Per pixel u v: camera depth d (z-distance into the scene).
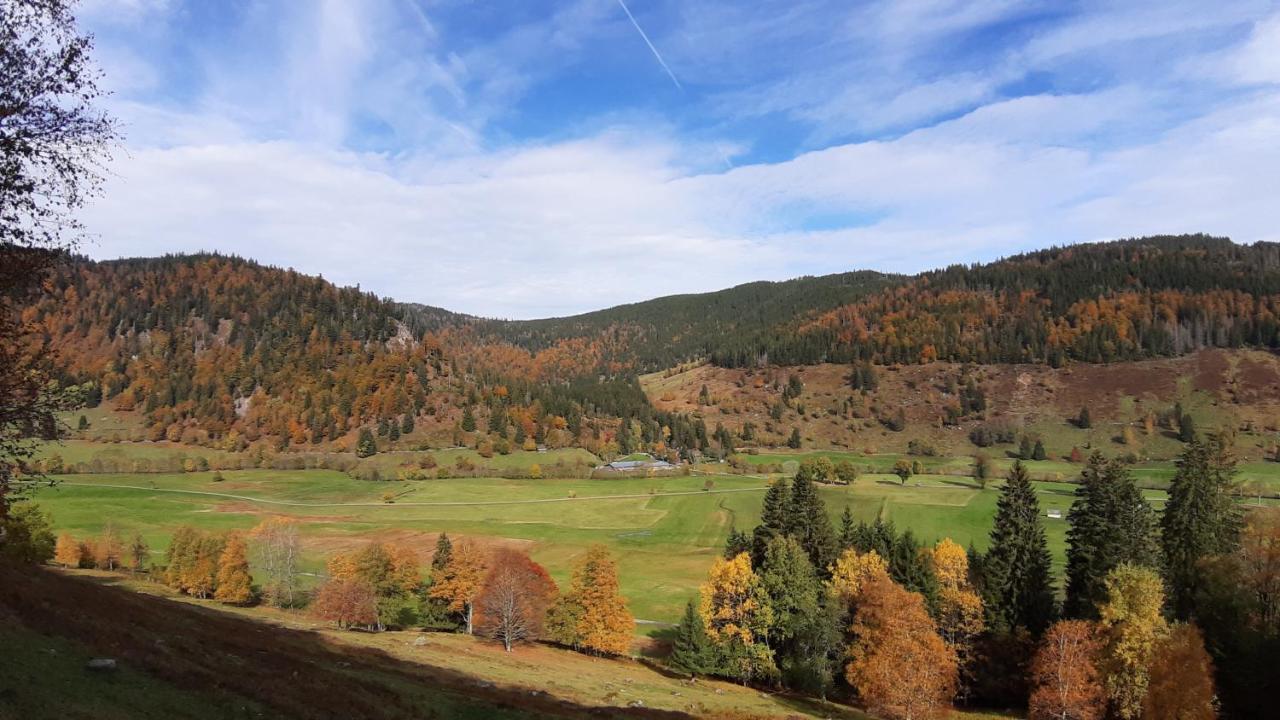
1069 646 55.72
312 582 106.50
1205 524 65.25
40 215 21.83
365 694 33.94
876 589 66.12
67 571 96.25
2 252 21.50
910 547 76.44
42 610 26.09
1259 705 52.66
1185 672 47.00
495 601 77.06
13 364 23.28
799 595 73.81
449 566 89.12
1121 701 54.34
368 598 82.94
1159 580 56.81
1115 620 56.88
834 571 78.00
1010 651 67.31
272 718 25.39
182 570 93.00
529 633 79.44
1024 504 73.38
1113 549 66.19
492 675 54.94
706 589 78.25
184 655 29.25
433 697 38.53
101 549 107.38
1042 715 55.78
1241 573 58.81
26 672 20.55
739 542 93.75
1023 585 70.00
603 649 79.81
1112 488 70.12
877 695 59.62
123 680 23.25
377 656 52.09
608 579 81.38
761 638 77.44
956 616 70.31
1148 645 52.75
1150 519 70.69
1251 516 67.81
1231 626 55.72
